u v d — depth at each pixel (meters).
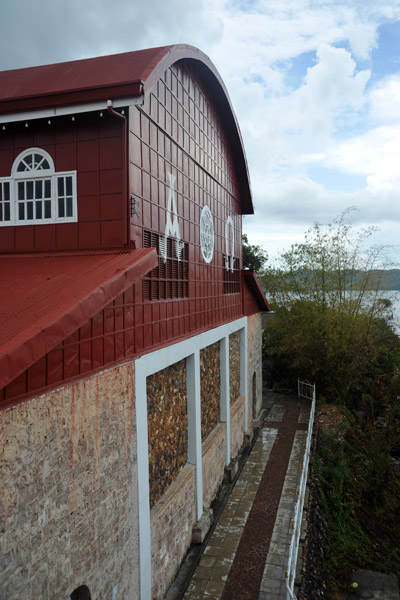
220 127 13.24
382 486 14.17
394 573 11.24
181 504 8.64
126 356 6.56
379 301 20.56
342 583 10.53
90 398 5.41
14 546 4.07
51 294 5.05
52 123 7.04
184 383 9.66
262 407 19.70
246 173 15.68
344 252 20.66
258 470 13.03
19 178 7.22
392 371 22.31
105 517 5.71
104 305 5.06
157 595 7.40
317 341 19.94
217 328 12.04
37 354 3.99
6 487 3.97
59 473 4.75
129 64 6.98
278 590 7.79
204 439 11.20
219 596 7.64
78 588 5.37
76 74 6.95
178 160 9.29
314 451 14.77
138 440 6.70
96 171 6.84
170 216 8.75
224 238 13.75
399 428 17.91
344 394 20.75
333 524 12.16
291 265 21.41
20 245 7.25
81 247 6.94
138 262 5.91
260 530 9.77
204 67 10.69
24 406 4.21
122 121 6.68
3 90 6.77
